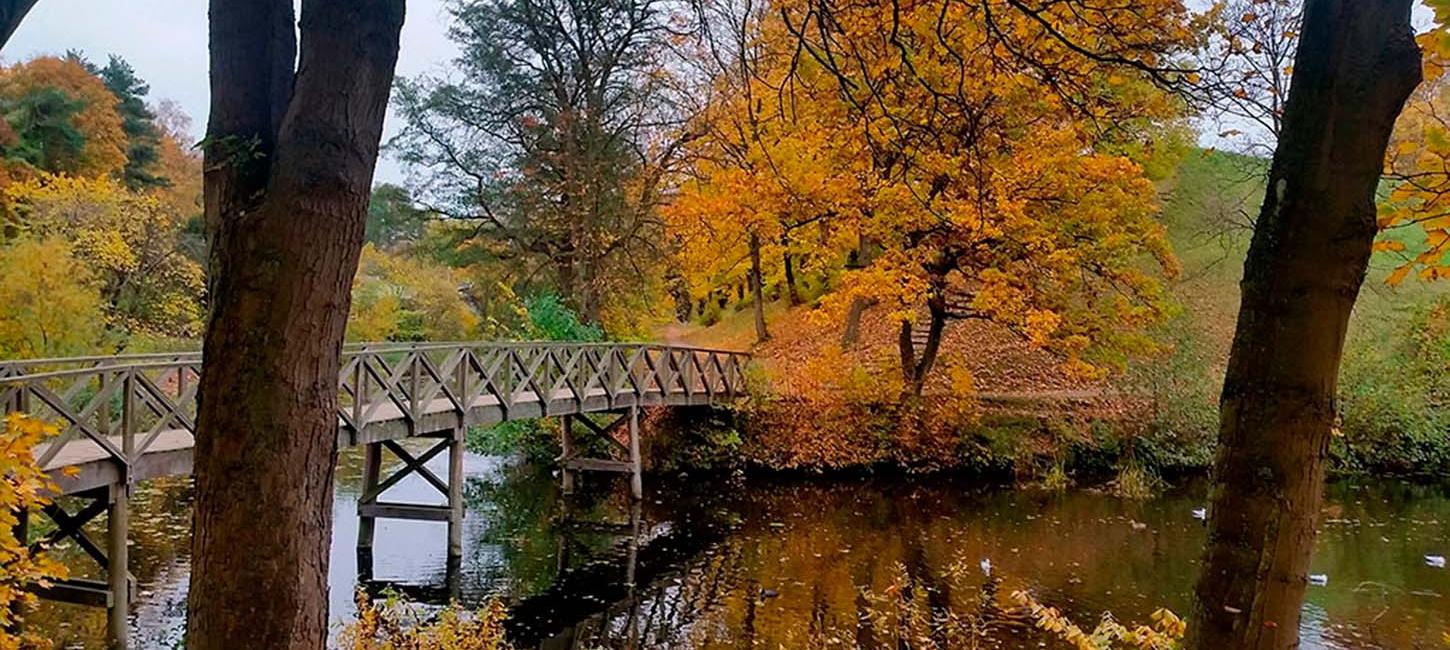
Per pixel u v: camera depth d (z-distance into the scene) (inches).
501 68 639.1
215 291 91.7
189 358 318.3
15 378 227.0
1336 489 518.0
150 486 497.7
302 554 90.9
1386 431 558.9
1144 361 573.6
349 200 92.4
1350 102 69.6
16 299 533.0
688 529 450.3
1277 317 72.1
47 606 288.5
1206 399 564.1
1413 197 98.9
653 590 349.7
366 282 961.5
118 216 714.8
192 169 1218.6
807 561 386.0
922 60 166.1
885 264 490.3
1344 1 70.2
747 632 295.1
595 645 292.2
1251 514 72.4
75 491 246.7
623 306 700.0
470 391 409.7
